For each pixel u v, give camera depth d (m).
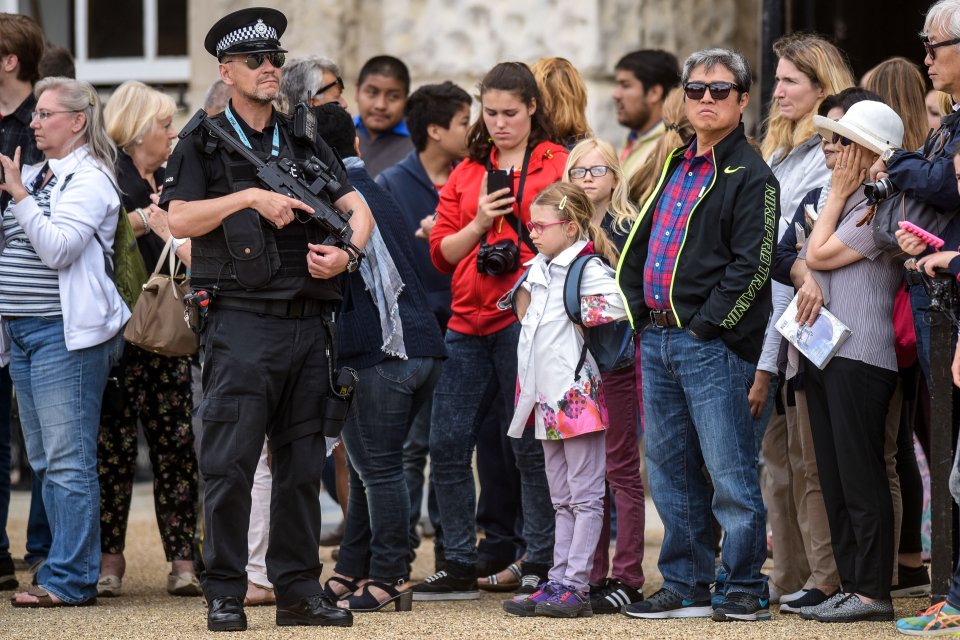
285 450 13.88
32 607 15.80
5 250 15.83
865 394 14.01
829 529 14.93
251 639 13.35
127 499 17.30
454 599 16.25
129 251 16.41
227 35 13.41
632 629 13.86
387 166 21.66
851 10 25.48
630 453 15.48
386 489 15.33
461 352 16.20
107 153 16.20
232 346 13.35
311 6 27.91
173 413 17.27
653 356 14.70
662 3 25.77
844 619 14.05
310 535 14.03
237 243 13.08
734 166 14.20
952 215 13.61
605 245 15.28
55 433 15.71
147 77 29.89
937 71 13.59
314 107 15.95
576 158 15.99
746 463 14.26
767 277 13.95
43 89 16.05
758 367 15.06
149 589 17.44
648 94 21.36
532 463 15.99
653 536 21.17
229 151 13.43
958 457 12.95
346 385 13.74
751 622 14.15
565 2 25.22
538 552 16.09
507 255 15.63
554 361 14.83
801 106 16.44
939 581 13.47
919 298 13.88
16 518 23.75
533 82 16.12
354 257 13.42
